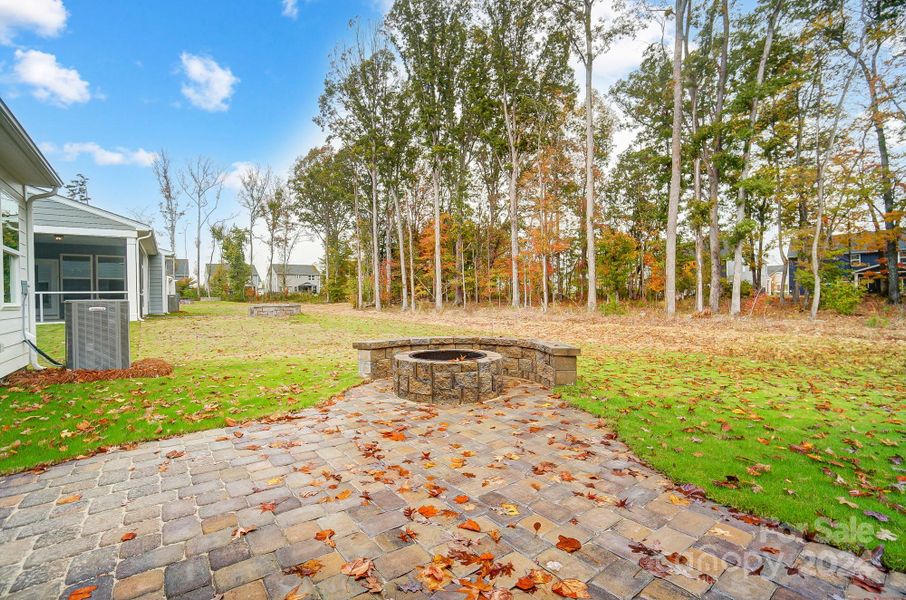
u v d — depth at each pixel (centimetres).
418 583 169
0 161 523
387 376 579
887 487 241
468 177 2650
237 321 1625
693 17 1627
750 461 282
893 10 1239
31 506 236
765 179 1486
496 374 470
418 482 262
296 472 280
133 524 217
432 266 2850
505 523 214
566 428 365
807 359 712
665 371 615
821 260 1750
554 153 2150
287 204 4097
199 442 338
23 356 604
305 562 183
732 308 1561
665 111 1931
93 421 378
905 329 1063
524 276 2439
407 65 2092
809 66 1482
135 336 1106
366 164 2406
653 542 196
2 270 535
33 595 163
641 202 2786
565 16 1627
